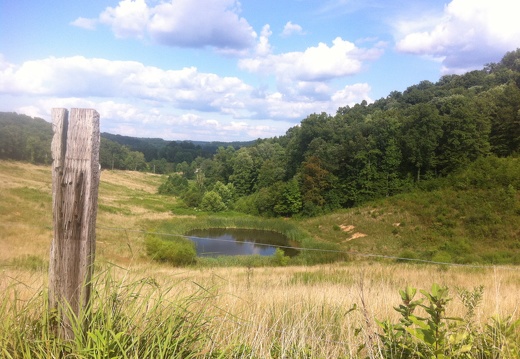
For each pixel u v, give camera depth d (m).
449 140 59.28
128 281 2.58
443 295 1.96
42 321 2.06
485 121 59.53
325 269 16.56
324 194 69.38
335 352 2.42
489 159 55.44
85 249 2.13
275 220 64.38
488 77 100.44
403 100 109.25
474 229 41.38
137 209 66.69
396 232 46.03
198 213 74.56
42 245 14.83
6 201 30.38
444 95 96.62
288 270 16.89
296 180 71.44
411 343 2.13
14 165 37.28
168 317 2.18
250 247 43.84
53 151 2.13
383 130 65.94
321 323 3.39
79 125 2.14
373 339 2.21
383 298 4.39
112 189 92.94
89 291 2.16
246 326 2.64
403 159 64.31
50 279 2.13
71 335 2.06
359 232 49.03
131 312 2.18
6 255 12.57
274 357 2.44
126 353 1.95
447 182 53.16
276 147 103.94
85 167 2.13
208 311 2.69
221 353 2.14
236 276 10.12
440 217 44.94
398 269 16.53
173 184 101.56
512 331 2.17
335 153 69.56
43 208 30.97
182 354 2.10
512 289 8.34
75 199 2.12
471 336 2.11
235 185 95.81
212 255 30.91
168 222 57.75
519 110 58.75
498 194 44.94
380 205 54.28
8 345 1.98
